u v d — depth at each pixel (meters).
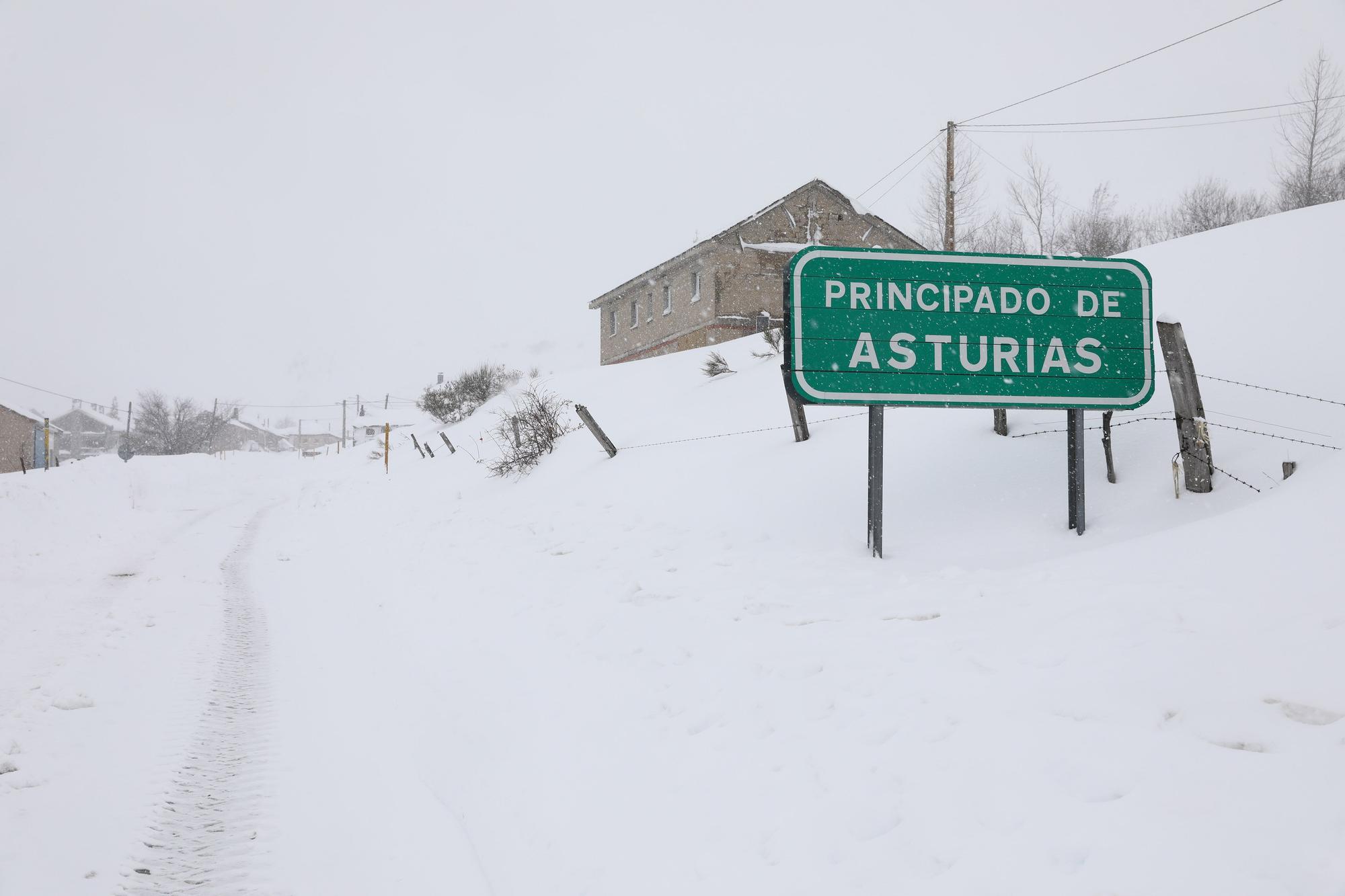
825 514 8.12
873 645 4.55
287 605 8.75
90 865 3.48
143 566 11.47
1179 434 6.55
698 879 2.86
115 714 5.33
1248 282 10.29
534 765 4.18
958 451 8.66
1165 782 2.52
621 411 18.67
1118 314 7.05
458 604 7.70
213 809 4.00
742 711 4.08
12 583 9.95
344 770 4.44
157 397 75.81
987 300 6.97
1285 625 3.37
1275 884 1.98
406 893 3.25
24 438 47.34
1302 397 7.30
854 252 6.91
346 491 22.80
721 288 29.62
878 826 2.81
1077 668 3.54
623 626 5.85
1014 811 2.62
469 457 21.66
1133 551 5.25
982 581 5.46
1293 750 2.49
